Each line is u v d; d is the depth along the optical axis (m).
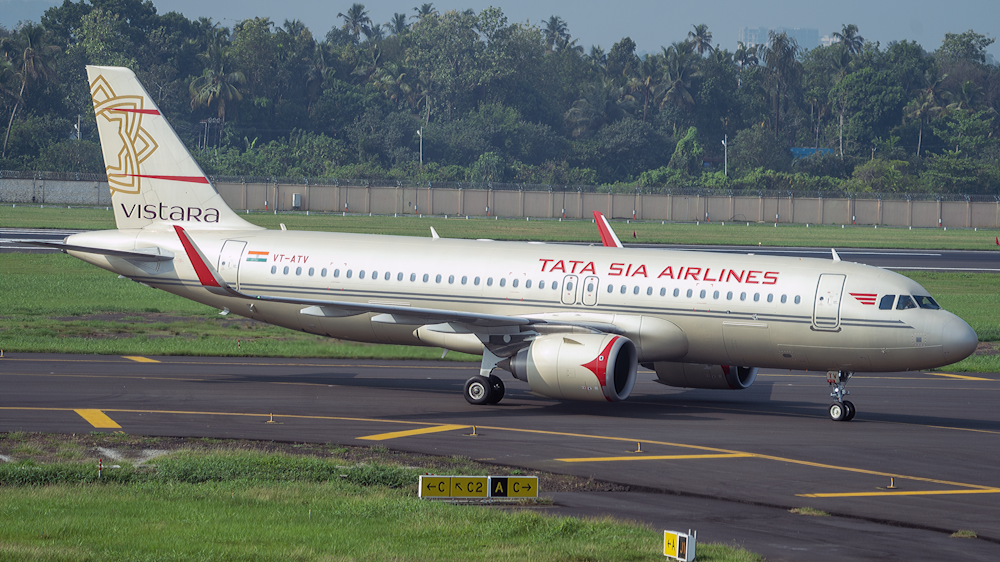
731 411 85.88
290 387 90.81
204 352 108.81
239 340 119.62
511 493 54.41
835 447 71.19
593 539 45.53
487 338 86.44
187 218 102.25
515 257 92.44
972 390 98.50
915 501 56.34
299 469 59.28
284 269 96.81
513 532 46.06
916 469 64.81
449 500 53.66
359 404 83.94
